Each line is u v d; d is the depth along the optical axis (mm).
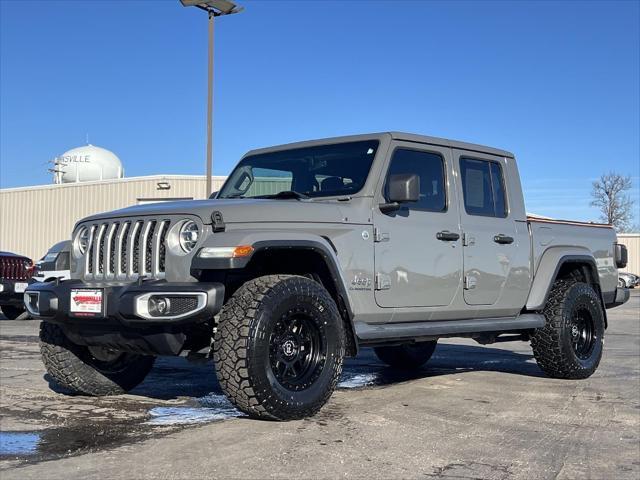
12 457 3777
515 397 5773
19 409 5047
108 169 38500
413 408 5211
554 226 6875
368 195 5195
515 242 6320
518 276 6332
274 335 4371
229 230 4410
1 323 13531
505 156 6535
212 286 4172
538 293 6477
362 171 5352
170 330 4367
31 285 5035
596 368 7008
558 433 4578
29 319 14477
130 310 4215
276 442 4051
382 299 5172
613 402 5645
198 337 4660
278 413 4328
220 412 4930
